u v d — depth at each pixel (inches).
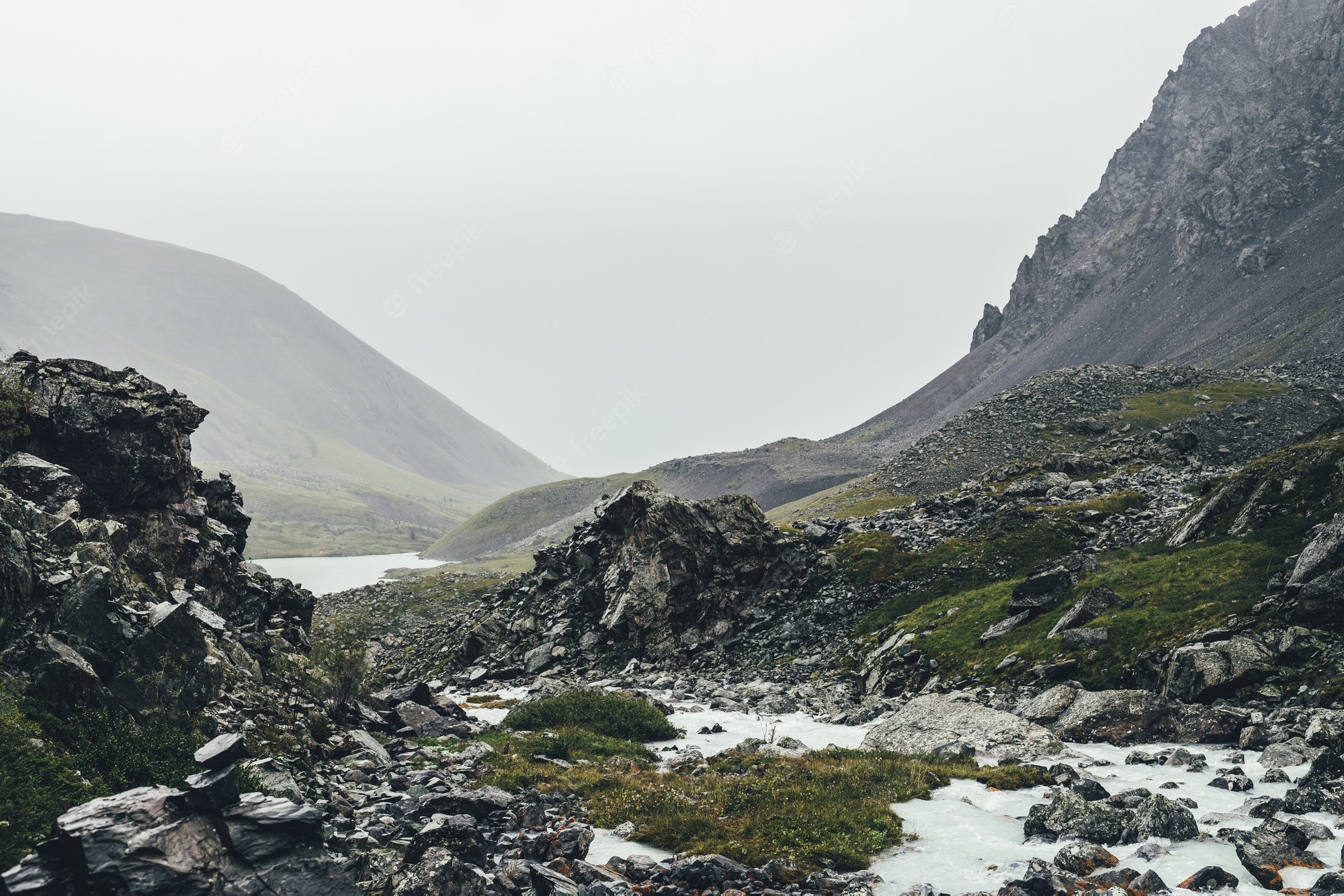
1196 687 1342.3
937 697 1480.1
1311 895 596.7
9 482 1050.1
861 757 1205.1
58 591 855.7
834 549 2903.5
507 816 862.5
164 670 894.4
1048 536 2610.7
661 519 2849.4
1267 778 944.9
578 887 653.3
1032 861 676.1
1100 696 1316.4
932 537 2864.2
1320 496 1790.1
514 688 2370.8
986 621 1988.2
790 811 917.8
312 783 886.4
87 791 646.5
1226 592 1587.1
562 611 2938.0
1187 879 647.1
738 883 712.4
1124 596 1745.8
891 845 813.2
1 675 735.7
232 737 499.8
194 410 1439.5
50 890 428.8
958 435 6835.6
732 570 2792.8
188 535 1337.4
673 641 2632.9
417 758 1166.3
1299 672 1289.4
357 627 4252.0
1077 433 6107.3
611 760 1228.5
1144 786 965.8
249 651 1206.9
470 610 3590.1
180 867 442.0
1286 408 5354.3
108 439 1234.6
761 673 2299.5
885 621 2364.7
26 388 1191.6
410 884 570.3
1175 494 2933.1
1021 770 1048.2
